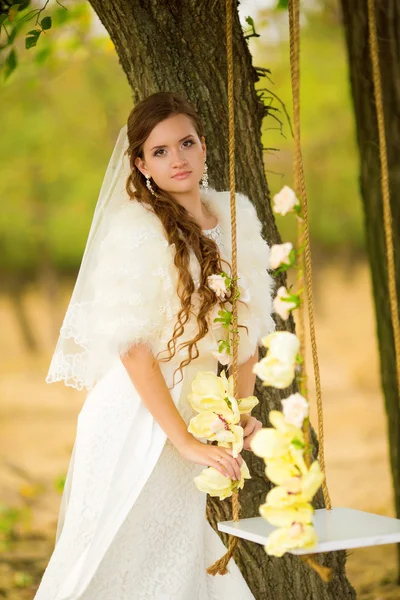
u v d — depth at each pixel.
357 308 24.98
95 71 20.22
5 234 23.30
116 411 3.36
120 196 3.48
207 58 4.12
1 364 19.52
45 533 7.30
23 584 5.86
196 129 3.40
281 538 2.61
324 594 4.09
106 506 3.24
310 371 13.58
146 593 3.31
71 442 12.02
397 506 5.33
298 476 2.66
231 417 3.19
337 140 22.34
